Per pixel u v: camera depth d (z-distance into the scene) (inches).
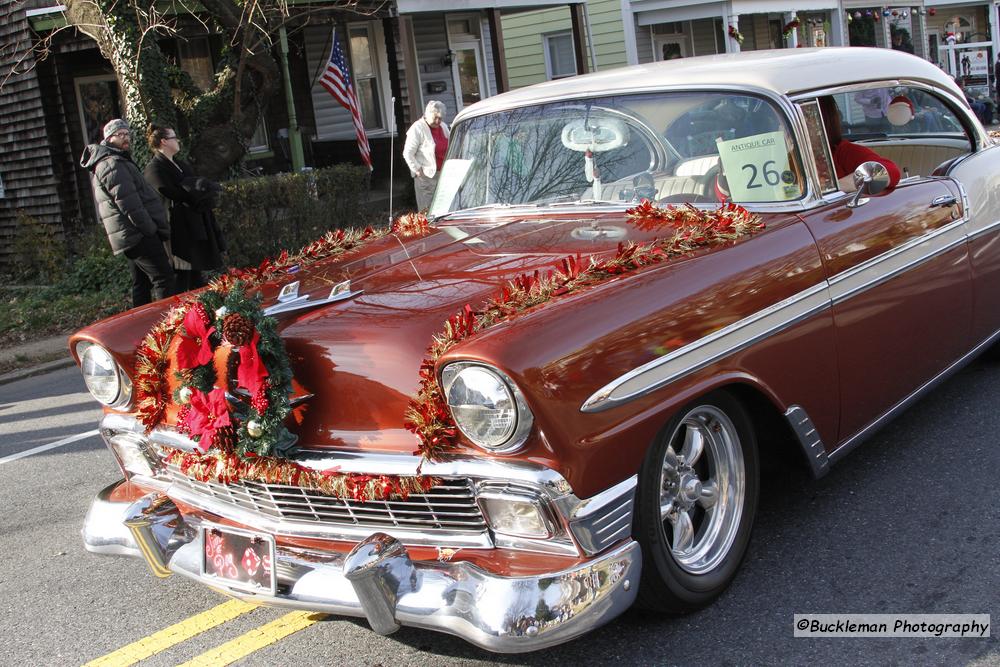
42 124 571.8
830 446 152.1
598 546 112.0
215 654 137.4
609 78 174.9
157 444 139.2
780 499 166.9
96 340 142.3
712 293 128.7
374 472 117.0
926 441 184.9
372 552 110.8
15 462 243.3
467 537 116.5
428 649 133.1
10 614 157.2
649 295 122.6
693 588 128.6
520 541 113.7
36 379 351.6
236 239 474.6
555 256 140.1
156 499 136.5
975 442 181.8
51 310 456.8
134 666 136.7
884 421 165.2
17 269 569.0
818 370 145.5
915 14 1216.2
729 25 852.0
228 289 153.4
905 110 188.1
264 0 528.7
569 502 110.3
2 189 602.9
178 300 153.6
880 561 142.9
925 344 173.5
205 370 128.3
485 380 106.9
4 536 192.1
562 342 110.6
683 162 159.6
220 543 127.9
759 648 124.3
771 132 153.6
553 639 106.9
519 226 160.9
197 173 522.3
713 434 135.2
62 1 498.3
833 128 178.5
